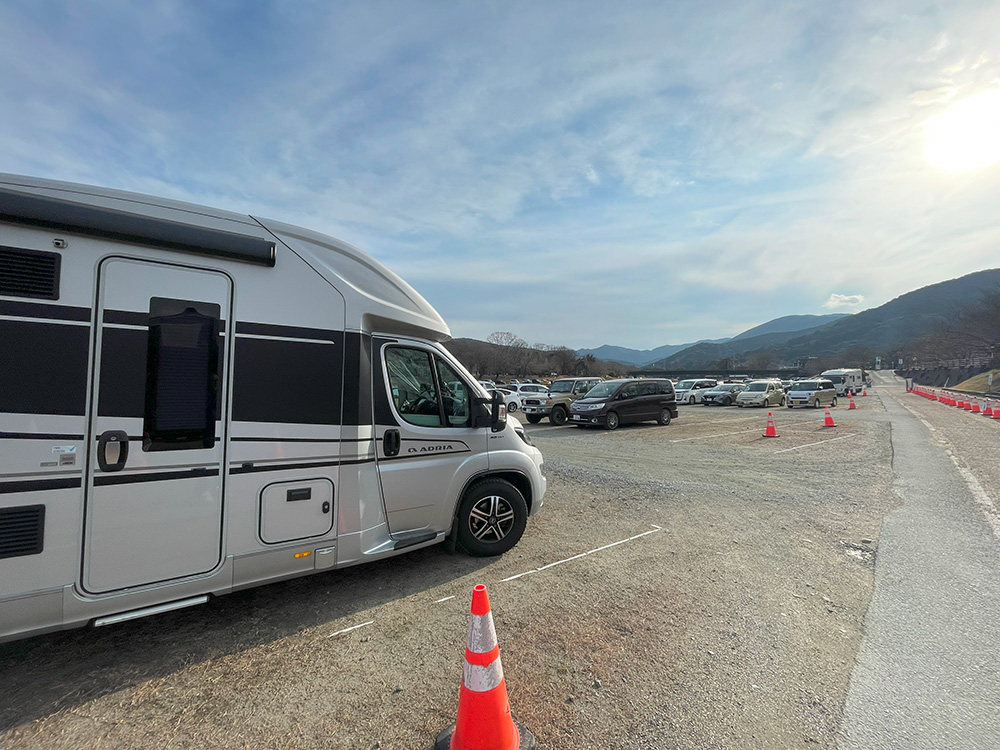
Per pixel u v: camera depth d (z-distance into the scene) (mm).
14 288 2473
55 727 2359
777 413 22781
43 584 2535
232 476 3053
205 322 2986
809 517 5828
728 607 3590
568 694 2605
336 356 3510
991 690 2641
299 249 3432
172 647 3049
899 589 3887
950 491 7047
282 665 2877
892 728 2354
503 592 3824
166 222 2883
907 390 48000
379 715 2467
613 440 13320
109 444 2672
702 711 2480
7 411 2447
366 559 3635
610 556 4578
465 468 4320
